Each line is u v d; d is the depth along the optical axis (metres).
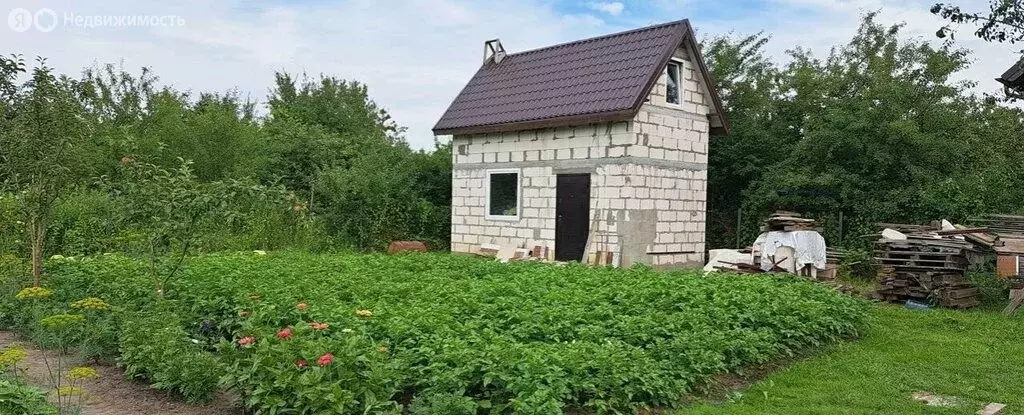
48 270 11.44
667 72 16.78
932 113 17.61
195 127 21.50
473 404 5.31
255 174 22.23
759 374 7.53
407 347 6.55
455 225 19.28
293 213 18.75
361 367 5.77
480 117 18.42
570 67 18.12
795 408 6.41
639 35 17.50
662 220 16.44
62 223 14.79
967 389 7.10
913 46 19.17
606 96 16.05
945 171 17.58
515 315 7.68
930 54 18.62
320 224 19.92
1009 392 7.08
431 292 9.24
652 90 16.08
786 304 8.98
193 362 6.43
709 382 6.76
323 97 33.97
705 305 8.70
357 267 12.23
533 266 13.09
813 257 13.20
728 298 9.16
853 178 17.62
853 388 7.07
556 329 7.27
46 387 6.79
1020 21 16.77
